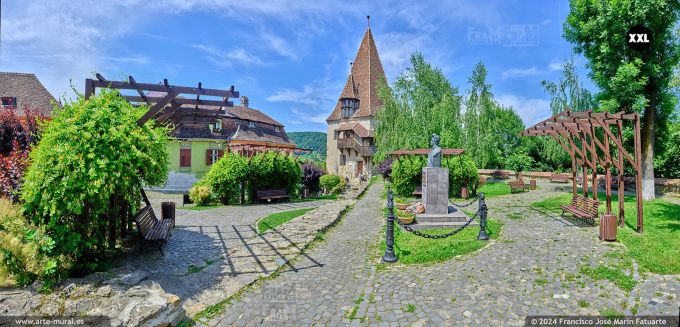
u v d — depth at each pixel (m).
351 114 45.97
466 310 4.63
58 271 4.99
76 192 5.46
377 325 4.34
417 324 4.32
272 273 6.29
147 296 4.34
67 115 6.04
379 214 13.57
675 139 19.69
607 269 5.78
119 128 6.00
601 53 15.17
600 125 9.12
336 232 10.06
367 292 5.36
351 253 7.72
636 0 13.11
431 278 5.87
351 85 47.34
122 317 3.87
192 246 8.09
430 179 10.91
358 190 23.36
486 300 4.91
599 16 14.62
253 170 18.02
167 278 5.89
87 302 4.11
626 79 13.66
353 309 4.82
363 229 10.52
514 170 33.91
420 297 5.11
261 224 10.87
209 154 29.05
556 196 16.61
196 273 6.21
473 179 17.98
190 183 27.86
